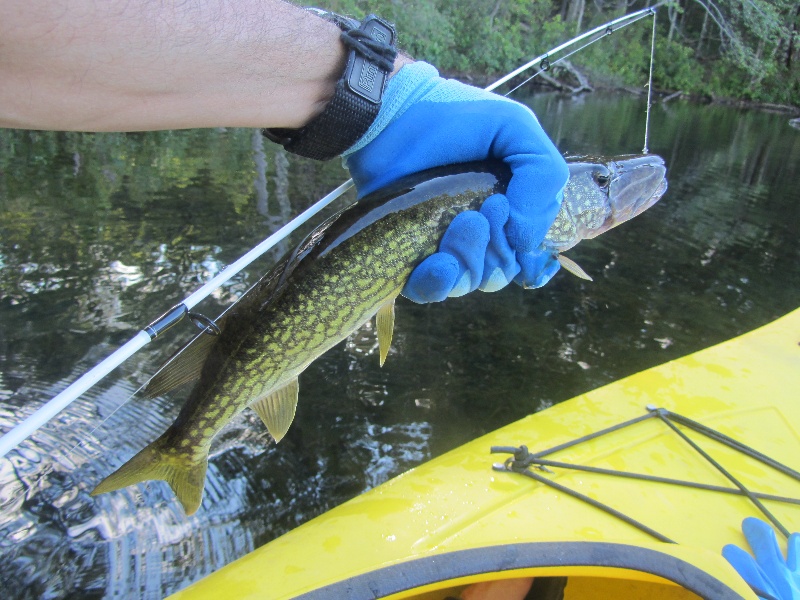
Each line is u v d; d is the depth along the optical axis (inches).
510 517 19.8
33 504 29.9
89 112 12.0
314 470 33.9
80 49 11.3
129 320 45.3
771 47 272.1
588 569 16.2
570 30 272.8
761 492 21.4
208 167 84.5
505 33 245.0
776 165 126.3
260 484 32.8
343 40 14.1
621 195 20.6
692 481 21.9
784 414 25.5
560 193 17.1
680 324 52.8
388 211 16.1
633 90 276.1
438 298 16.5
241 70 12.9
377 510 20.0
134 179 76.6
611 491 21.3
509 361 45.1
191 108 12.8
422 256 16.4
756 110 285.7
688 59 290.4
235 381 17.4
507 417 39.1
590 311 53.9
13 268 51.1
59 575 26.9
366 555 18.2
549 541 16.8
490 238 16.3
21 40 10.8
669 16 290.8
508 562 16.0
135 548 28.5
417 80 16.0
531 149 16.2
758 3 230.5
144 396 17.5
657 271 63.9
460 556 16.1
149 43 11.7
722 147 142.5
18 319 44.2
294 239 61.8
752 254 71.0
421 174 16.3
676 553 16.5
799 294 60.8
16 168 76.4
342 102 14.2
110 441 34.2
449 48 231.8
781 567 18.4
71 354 40.9
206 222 64.4
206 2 12.2
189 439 18.3
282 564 17.9
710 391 26.9
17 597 25.9
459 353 45.8
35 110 11.7
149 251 56.5
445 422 38.3
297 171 86.3
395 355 45.0
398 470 34.5
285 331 16.8
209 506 31.2
